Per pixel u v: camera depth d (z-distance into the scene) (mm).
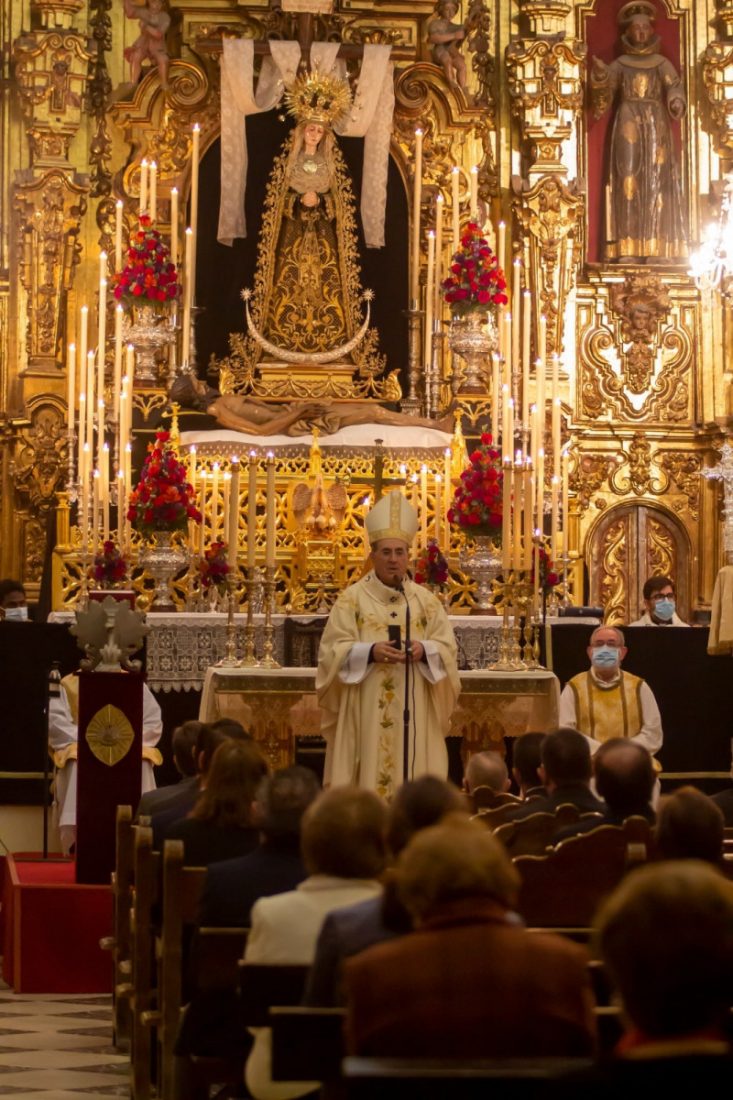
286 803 7035
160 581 16344
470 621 15570
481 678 12859
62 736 14852
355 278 21078
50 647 15156
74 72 21047
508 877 4641
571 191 21484
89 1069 9586
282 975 5992
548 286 21422
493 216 21812
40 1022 11070
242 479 17891
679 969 3621
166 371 20172
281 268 21078
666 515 22078
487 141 21719
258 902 6211
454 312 19312
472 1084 3883
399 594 12188
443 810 6270
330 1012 5043
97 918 12258
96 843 12508
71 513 17891
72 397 18078
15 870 13195
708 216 22234
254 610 17125
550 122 21641
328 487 17844
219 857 7980
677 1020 3629
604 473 21969
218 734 9164
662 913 3672
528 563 13328
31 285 20828
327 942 5469
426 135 21531
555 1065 3768
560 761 8641
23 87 21000
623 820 7781
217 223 21188
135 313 18844
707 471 21859
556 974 4473
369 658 11734
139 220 19094
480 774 10195
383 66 21047
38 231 20781
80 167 21234
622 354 22078
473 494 16141
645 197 22125
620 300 22016
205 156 21359
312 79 20812
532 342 21375
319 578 16875
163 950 7895
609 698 14539
